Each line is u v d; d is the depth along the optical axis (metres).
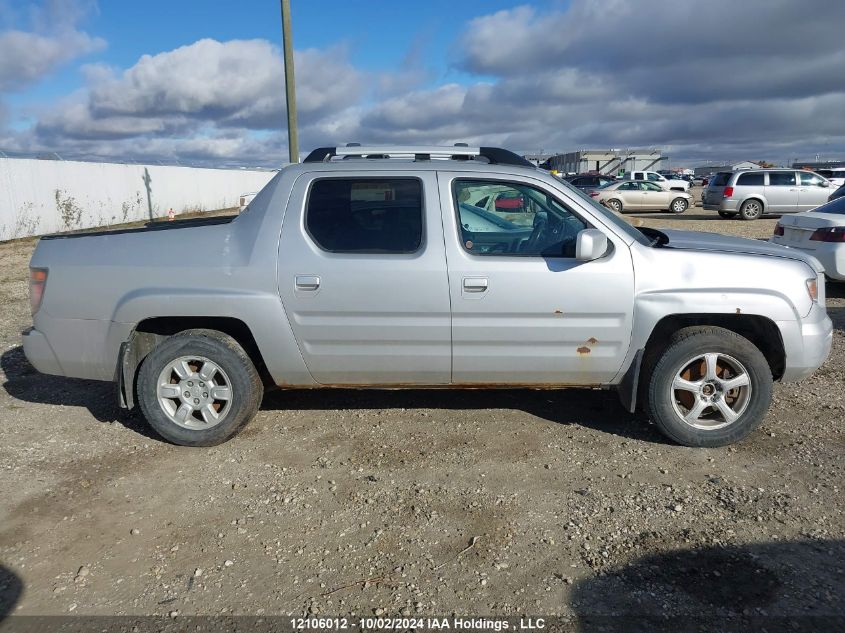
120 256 4.26
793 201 22.22
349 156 4.73
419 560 3.12
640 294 4.09
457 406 5.04
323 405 5.09
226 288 4.14
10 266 13.41
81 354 4.34
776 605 2.76
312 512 3.55
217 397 4.29
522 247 4.18
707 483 3.81
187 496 3.73
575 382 4.34
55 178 21.09
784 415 4.80
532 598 2.84
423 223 4.14
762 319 4.22
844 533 3.28
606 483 3.82
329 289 4.09
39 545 3.26
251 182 40.94
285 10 12.70
